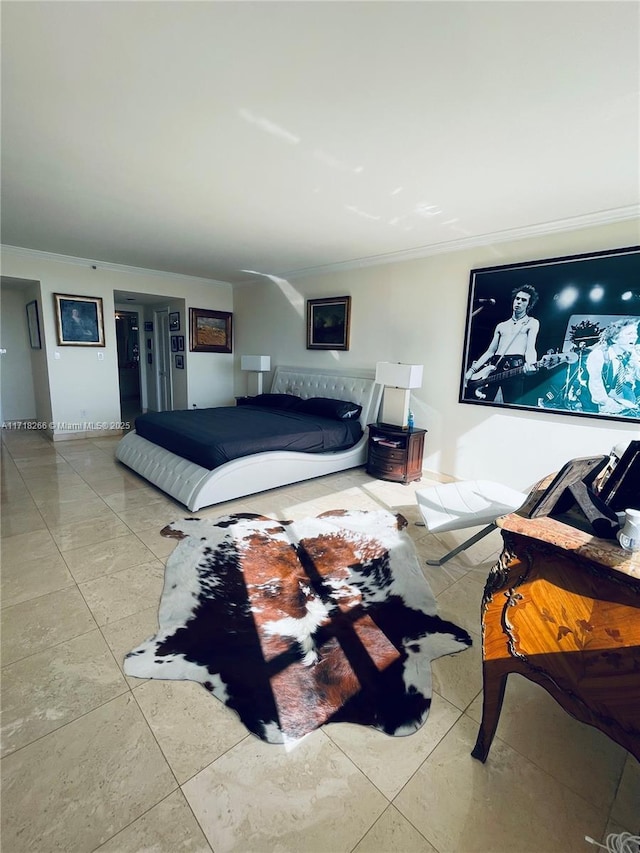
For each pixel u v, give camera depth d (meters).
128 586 2.31
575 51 1.45
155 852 1.11
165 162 2.44
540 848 1.15
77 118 1.98
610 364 3.15
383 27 1.36
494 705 1.34
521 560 1.25
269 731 1.47
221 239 4.14
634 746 1.06
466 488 2.98
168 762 1.35
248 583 2.40
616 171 2.42
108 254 4.99
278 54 1.51
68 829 1.15
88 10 1.32
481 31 1.36
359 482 4.32
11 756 1.34
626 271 3.01
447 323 4.18
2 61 1.57
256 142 2.18
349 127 2.01
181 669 1.74
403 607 2.22
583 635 1.14
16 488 3.85
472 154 2.25
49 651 1.81
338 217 3.36
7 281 5.21
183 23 1.37
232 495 3.54
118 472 4.37
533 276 3.49
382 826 1.19
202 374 6.94
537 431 3.63
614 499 1.37
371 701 1.61
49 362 5.37
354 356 5.16
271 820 1.20
